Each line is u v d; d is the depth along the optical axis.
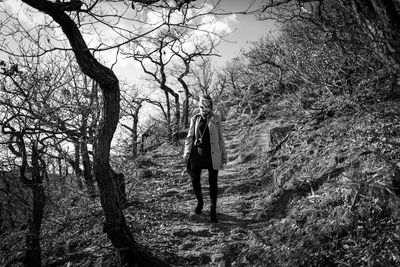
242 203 6.77
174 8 3.60
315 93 8.66
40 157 5.35
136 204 7.24
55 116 5.38
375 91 6.82
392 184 4.35
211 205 6.07
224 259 4.86
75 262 5.46
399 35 2.75
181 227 5.98
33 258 5.34
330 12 5.65
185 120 15.42
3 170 5.22
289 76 10.02
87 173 8.52
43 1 3.97
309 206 5.04
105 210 4.73
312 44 7.95
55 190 7.40
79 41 4.28
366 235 4.07
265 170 8.10
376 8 2.81
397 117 5.80
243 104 15.46
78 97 6.52
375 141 5.50
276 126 9.45
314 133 7.35
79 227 6.63
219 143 6.04
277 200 6.20
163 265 4.83
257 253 4.72
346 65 7.68
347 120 6.87
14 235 7.45
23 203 5.44
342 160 5.63
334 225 4.30
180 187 8.53
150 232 5.89
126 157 10.12
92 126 6.13
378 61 6.86
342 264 3.87
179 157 11.94
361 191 4.50
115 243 4.80
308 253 4.20
